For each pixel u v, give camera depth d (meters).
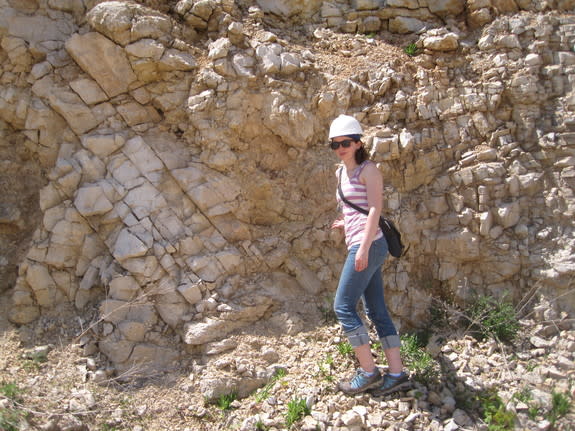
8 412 3.18
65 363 3.74
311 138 4.46
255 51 4.50
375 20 5.11
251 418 3.38
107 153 4.22
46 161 4.32
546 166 4.41
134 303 3.89
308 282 4.31
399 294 4.29
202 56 4.47
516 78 4.54
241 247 4.27
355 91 4.50
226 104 4.35
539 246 4.24
